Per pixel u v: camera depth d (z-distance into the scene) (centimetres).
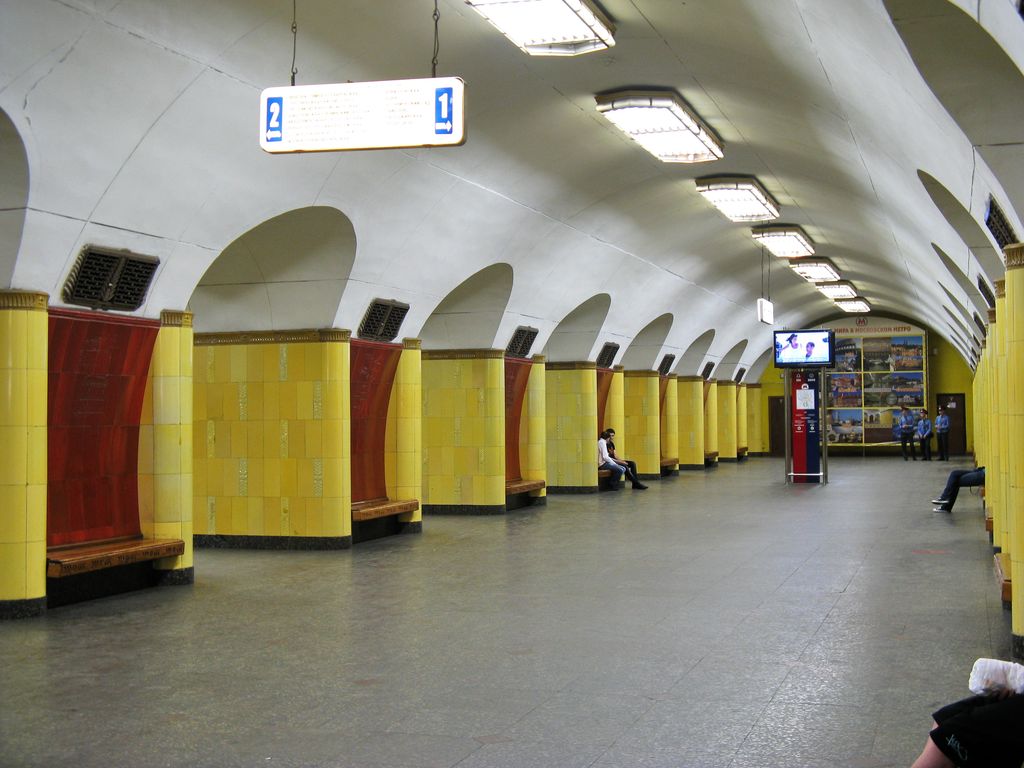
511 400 1944
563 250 1753
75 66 783
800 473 2588
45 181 842
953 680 664
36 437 905
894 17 539
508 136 1266
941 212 1037
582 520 1705
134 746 544
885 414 4053
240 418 1378
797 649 756
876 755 517
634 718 586
